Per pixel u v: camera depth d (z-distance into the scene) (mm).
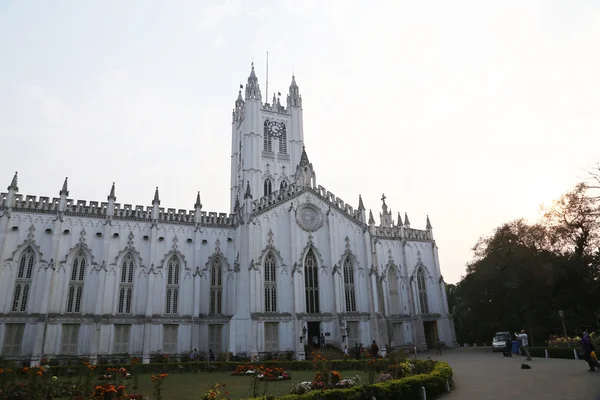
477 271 79750
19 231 60781
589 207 68188
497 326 79938
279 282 68125
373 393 24016
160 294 66000
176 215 71125
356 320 70438
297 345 64062
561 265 66812
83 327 60656
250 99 109625
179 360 62781
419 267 86125
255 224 69250
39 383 29188
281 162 108188
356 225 78000
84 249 63906
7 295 57719
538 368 38969
